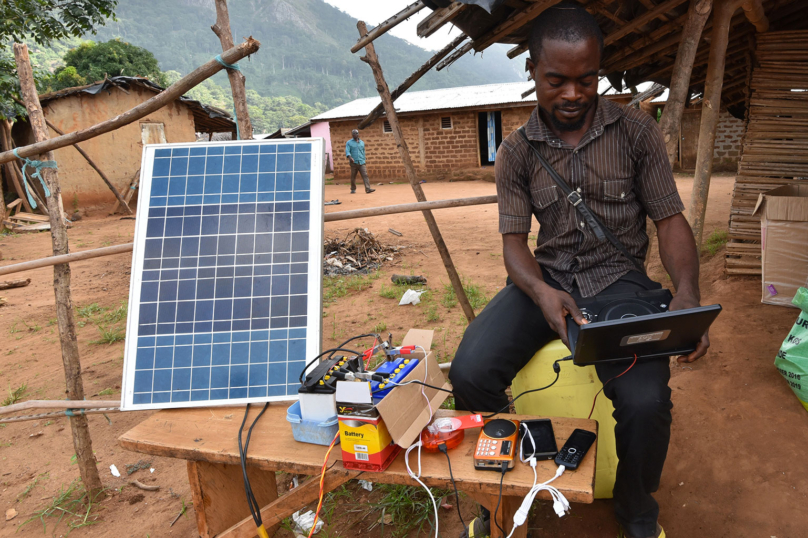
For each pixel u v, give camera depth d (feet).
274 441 6.68
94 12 35.14
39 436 12.16
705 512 7.58
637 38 15.55
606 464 7.63
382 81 10.92
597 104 7.18
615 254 7.32
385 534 8.04
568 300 6.68
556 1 10.02
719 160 56.80
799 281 12.66
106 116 51.52
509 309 7.43
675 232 7.06
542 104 7.14
